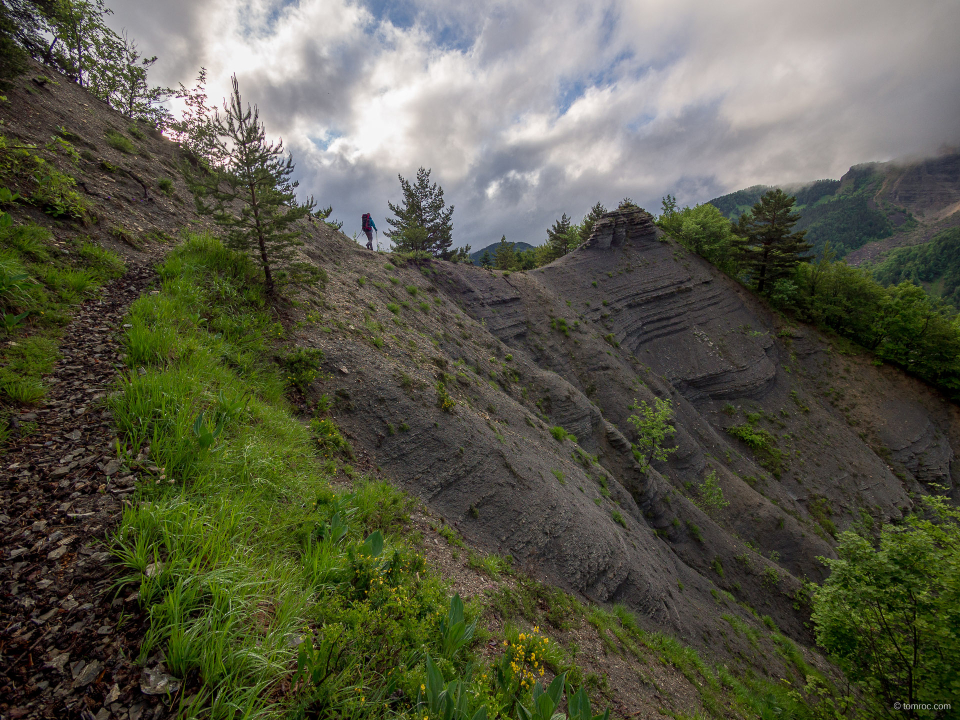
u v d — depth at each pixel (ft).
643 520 77.71
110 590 11.44
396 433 40.34
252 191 36.88
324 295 53.11
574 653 27.20
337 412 37.73
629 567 49.75
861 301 197.67
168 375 21.59
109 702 9.20
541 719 12.80
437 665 13.56
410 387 45.96
